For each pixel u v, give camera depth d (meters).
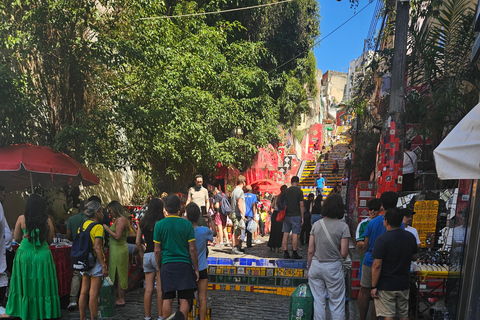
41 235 6.12
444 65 8.70
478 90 8.08
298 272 8.80
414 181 10.77
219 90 15.59
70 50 9.41
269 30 22.19
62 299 7.18
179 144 13.41
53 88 9.84
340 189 21.25
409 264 4.80
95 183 8.76
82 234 5.93
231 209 11.79
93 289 6.00
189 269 5.20
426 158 10.73
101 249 5.96
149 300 6.22
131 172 16.64
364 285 5.60
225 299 8.05
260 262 9.01
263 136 17.31
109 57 9.18
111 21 9.82
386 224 5.33
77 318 6.49
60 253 6.94
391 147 8.12
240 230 11.41
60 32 9.38
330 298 5.24
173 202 5.33
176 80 10.77
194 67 11.91
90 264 5.93
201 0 17.47
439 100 8.41
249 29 21.20
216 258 9.29
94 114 9.30
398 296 4.76
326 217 5.39
